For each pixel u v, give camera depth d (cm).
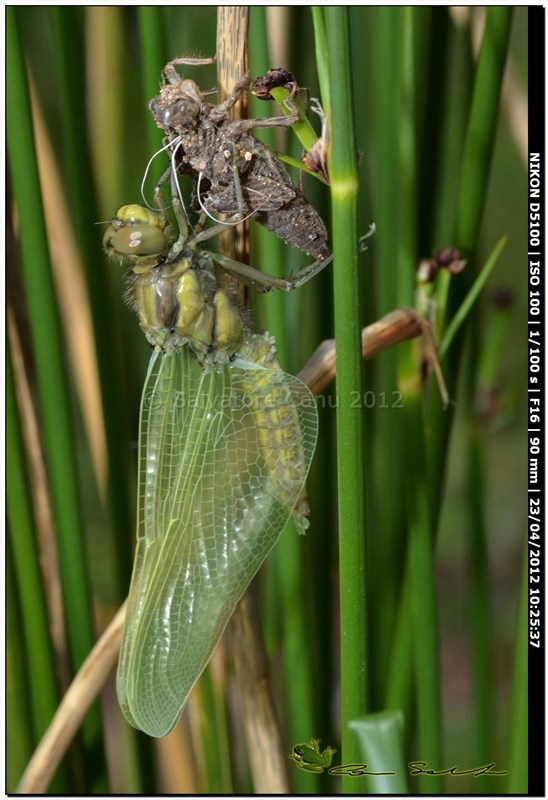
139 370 36
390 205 34
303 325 35
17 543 33
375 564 35
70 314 36
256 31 33
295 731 34
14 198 33
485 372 35
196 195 32
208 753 34
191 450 33
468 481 35
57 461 34
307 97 31
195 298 32
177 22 35
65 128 34
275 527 33
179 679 32
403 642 34
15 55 32
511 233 40
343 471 30
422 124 34
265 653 33
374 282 35
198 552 32
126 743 36
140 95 36
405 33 32
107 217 35
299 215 32
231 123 31
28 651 34
